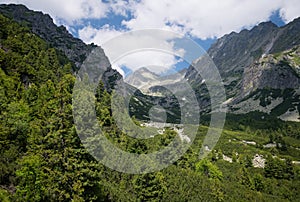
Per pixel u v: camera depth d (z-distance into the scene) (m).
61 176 26.95
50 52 105.50
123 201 34.12
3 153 32.50
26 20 191.00
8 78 58.59
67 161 27.28
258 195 61.94
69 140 27.31
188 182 47.28
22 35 104.62
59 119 27.84
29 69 74.94
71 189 27.34
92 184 28.77
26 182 26.47
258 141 162.62
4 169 30.31
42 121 28.77
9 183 29.77
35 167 26.58
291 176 98.94
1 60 70.50
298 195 80.19
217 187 50.53
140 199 36.44
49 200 26.62
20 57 80.56
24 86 67.94
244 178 78.69
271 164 100.81
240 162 109.69
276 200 65.19
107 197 33.19
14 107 39.59
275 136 170.38
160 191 38.25
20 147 34.53
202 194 46.16
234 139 156.50
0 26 95.38
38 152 27.44
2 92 46.47
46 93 44.38
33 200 26.33
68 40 197.25
